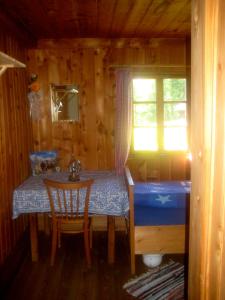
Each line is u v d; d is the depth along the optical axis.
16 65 1.80
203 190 0.89
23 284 2.58
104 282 2.61
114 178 3.29
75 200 2.81
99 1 2.34
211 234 0.89
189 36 3.53
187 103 3.73
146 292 2.45
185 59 3.64
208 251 0.91
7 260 2.64
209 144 0.86
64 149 3.77
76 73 3.66
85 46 3.59
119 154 3.60
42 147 3.76
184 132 3.81
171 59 3.64
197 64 0.90
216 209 0.88
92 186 2.95
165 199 2.79
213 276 0.91
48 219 3.59
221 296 0.90
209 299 0.93
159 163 3.79
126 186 2.96
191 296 1.05
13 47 3.05
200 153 0.90
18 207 2.81
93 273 2.76
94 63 3.65
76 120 3.73
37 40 3.57
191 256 1.03
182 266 2.88
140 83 3.75
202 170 0.89
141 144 3.83
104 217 3.75
